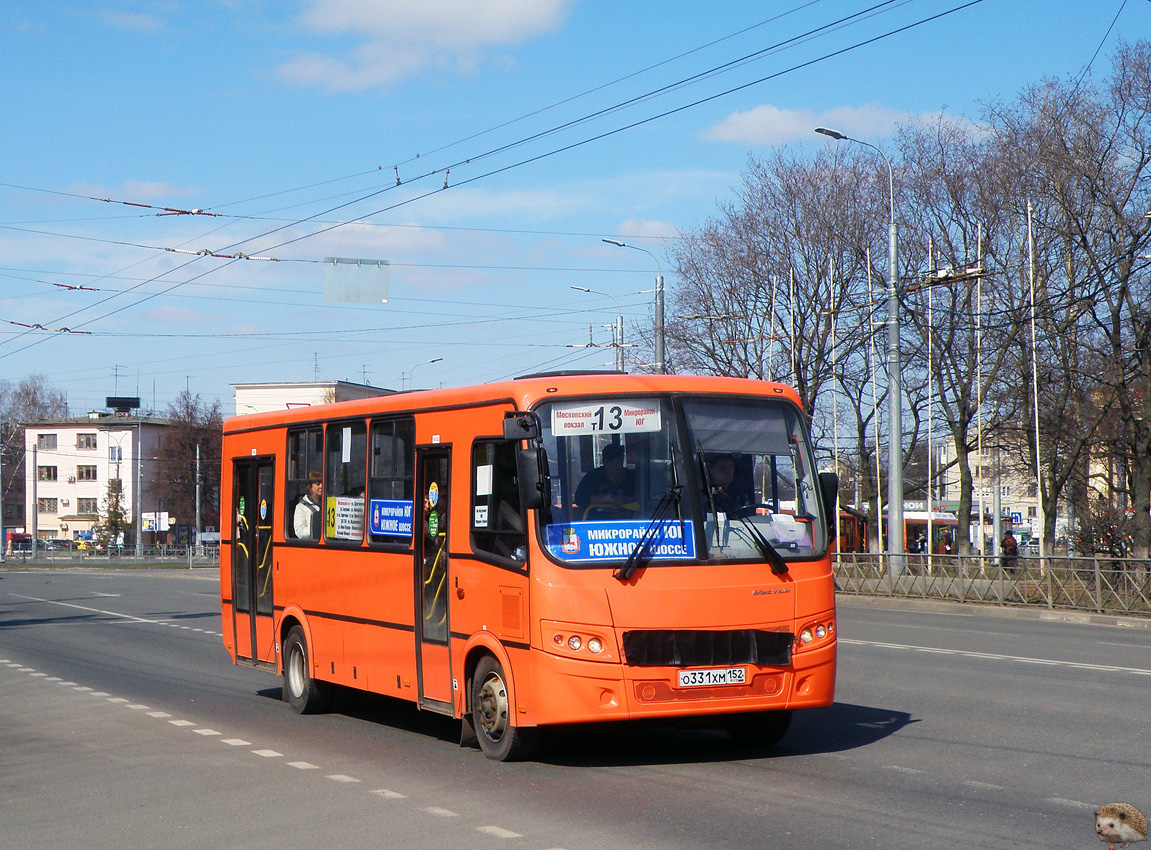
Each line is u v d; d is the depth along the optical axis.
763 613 8.68
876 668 14.69
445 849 6.53
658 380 9.05
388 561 10.66
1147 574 22.83
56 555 84.75
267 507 13.20
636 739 10.16
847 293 42.50
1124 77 33.44
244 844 6.82
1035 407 34.69
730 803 7.50
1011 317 37.84
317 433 12.18
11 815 7.77
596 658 8.35
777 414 9.24
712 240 43.44
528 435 8.44
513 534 8.84
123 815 7.68
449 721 11.74
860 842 6.44
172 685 15.02
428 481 10.12
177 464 92.06
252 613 13.48
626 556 8.54
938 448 48.19
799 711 11.38
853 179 41.78
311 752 9.92
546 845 6.55
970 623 22.39
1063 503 47.31
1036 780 8.05
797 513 9.07
